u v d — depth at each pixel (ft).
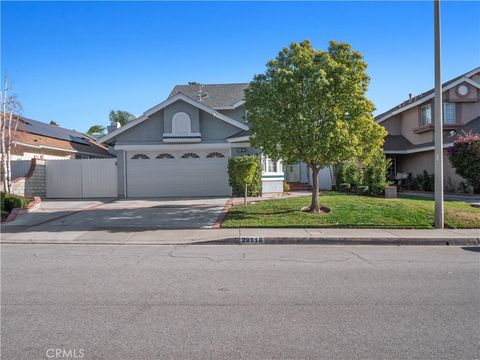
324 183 89.04
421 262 27.20
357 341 14.25
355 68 43.52
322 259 28.22
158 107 67.92
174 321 16.19
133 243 35.53
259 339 14.44
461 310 17.39
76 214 50.24
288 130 41.98
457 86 81.82
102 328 15.49
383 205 48.08
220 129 68.74
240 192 66.23
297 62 43.19
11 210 49.98
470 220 41.45
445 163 77.82
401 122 94.58
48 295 19.70
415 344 14.01
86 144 106.01
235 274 23.84
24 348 13.79
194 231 39.52
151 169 69.82
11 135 65.72
